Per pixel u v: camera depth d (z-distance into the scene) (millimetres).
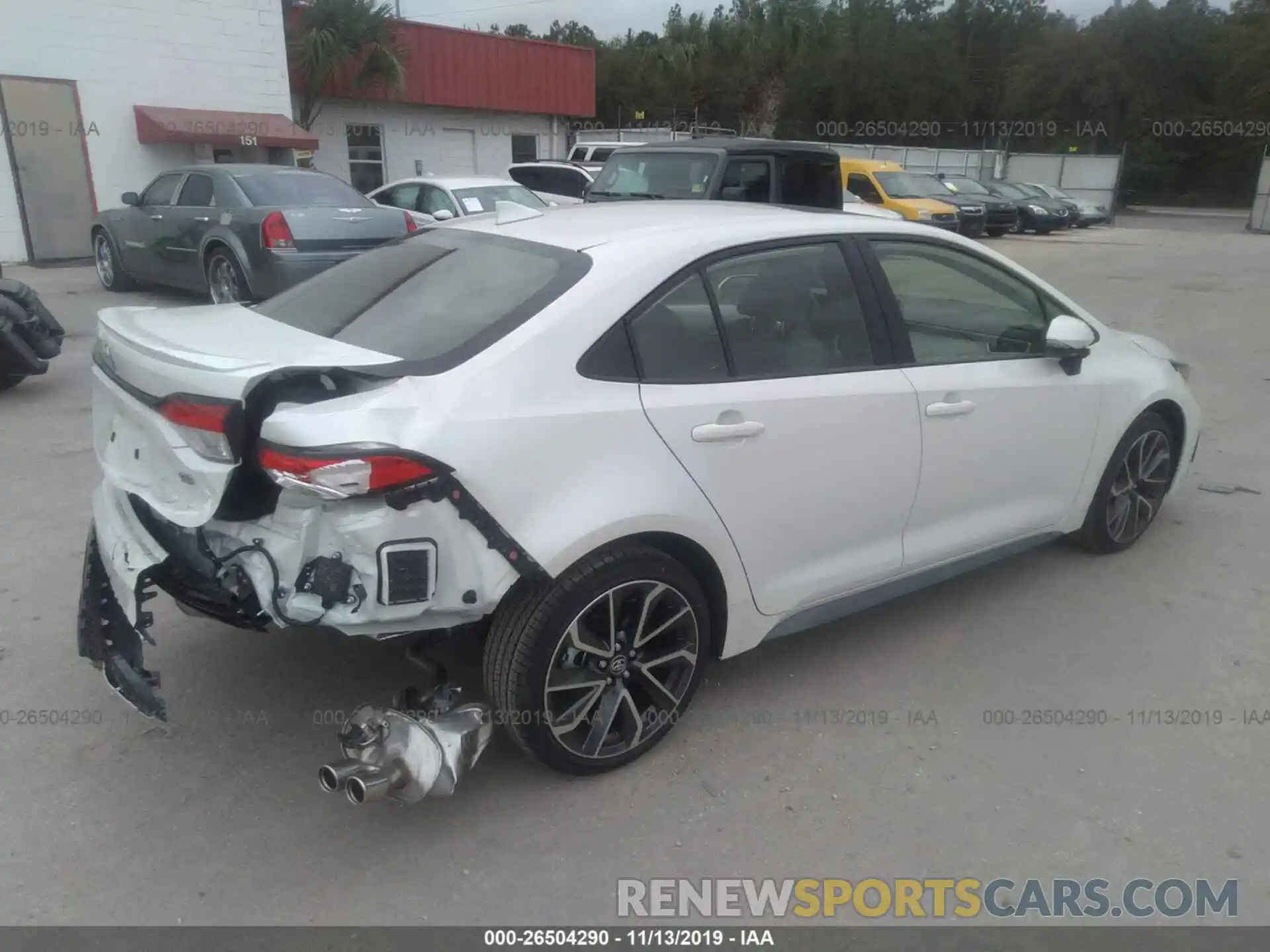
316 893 2660
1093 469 4480
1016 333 4199
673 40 44375
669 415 2996
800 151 10375
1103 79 52656
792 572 3443
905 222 3924
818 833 2938
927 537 3848
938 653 3955
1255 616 4297
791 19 44375
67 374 8312
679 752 3293
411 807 3000
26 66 14711
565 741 3021
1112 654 3963
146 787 3057
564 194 16672
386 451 2482
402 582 2562
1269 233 32125
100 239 12594
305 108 19844
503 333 2846
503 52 23234
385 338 3000
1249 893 2727
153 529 2963
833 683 3723
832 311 3516
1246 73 51062
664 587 3072
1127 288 15539
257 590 2639
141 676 2934
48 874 2693
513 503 2699
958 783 3168
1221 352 10180
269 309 3539
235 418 2547
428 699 2914
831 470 3406
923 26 61125
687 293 3154
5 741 3254
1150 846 2904
